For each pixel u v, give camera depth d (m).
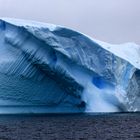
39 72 44.62
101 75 47.53
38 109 46.56
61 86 45.88
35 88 45.12
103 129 35.12
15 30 43.88
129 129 35.28
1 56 44.22
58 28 45.25
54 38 44.06
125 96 48.81
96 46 47.06
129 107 50.00
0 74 43.88
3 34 44.59
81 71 47.09
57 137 30.19
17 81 44.31
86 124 38.75
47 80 45.34
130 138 29.94
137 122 40.78
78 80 46.34
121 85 49.16
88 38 46.50
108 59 47.47
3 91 44.09
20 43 43.62
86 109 48.50
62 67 44.47
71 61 45.44
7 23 44.19
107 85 48.84
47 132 32.88
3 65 43.81
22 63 44.03
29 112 45.97
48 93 45.97
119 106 49.41
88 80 47.78
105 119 43.31
